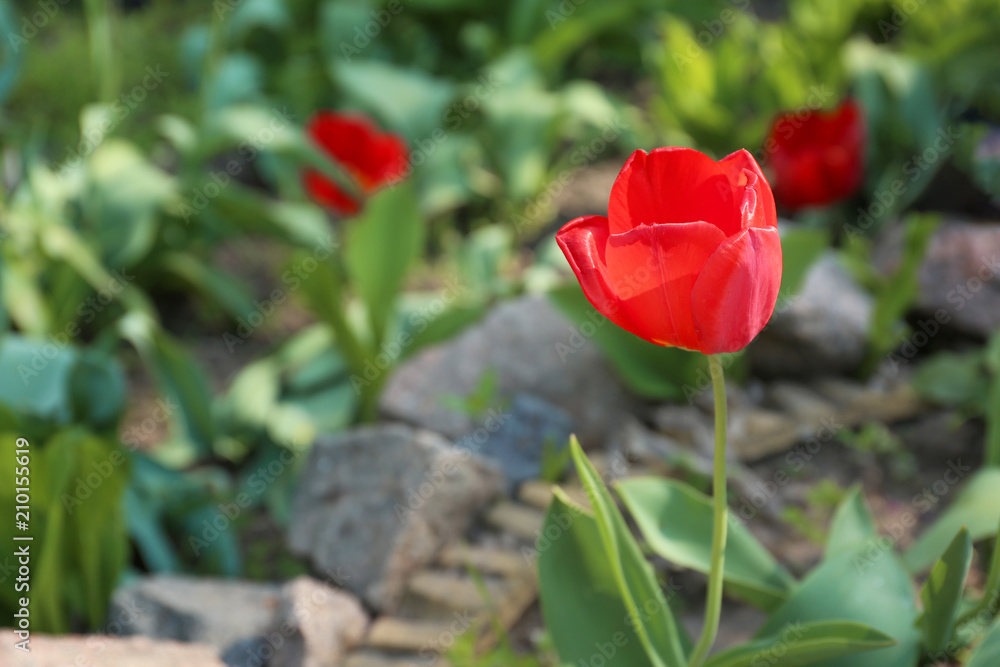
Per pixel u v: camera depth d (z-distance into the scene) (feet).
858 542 4.78
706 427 8.18
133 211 10.32
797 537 7.12
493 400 8.64
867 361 8.75
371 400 9.21
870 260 9.89
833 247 10.52
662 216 3.22
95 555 6.47
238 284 11.55
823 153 9.34
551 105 12.51
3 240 9.48
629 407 8.66
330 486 7.66
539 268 10.43
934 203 9.91
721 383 3.51
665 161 3.12
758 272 2.94
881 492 7.62
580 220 3.30
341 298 8.81
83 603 6.74
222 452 9.03
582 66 16.25
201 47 13.29
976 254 9.00
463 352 9.10
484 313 8.88
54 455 6.03
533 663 5.93
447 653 6.21
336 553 7.32
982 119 10.95
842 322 8.50
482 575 7.00
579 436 8.48
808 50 12.48
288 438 8.94
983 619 4.69
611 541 3.81
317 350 10.14
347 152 10.04
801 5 12.91
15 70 10.85
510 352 9.04
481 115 14.11
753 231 2.89
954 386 8.06
